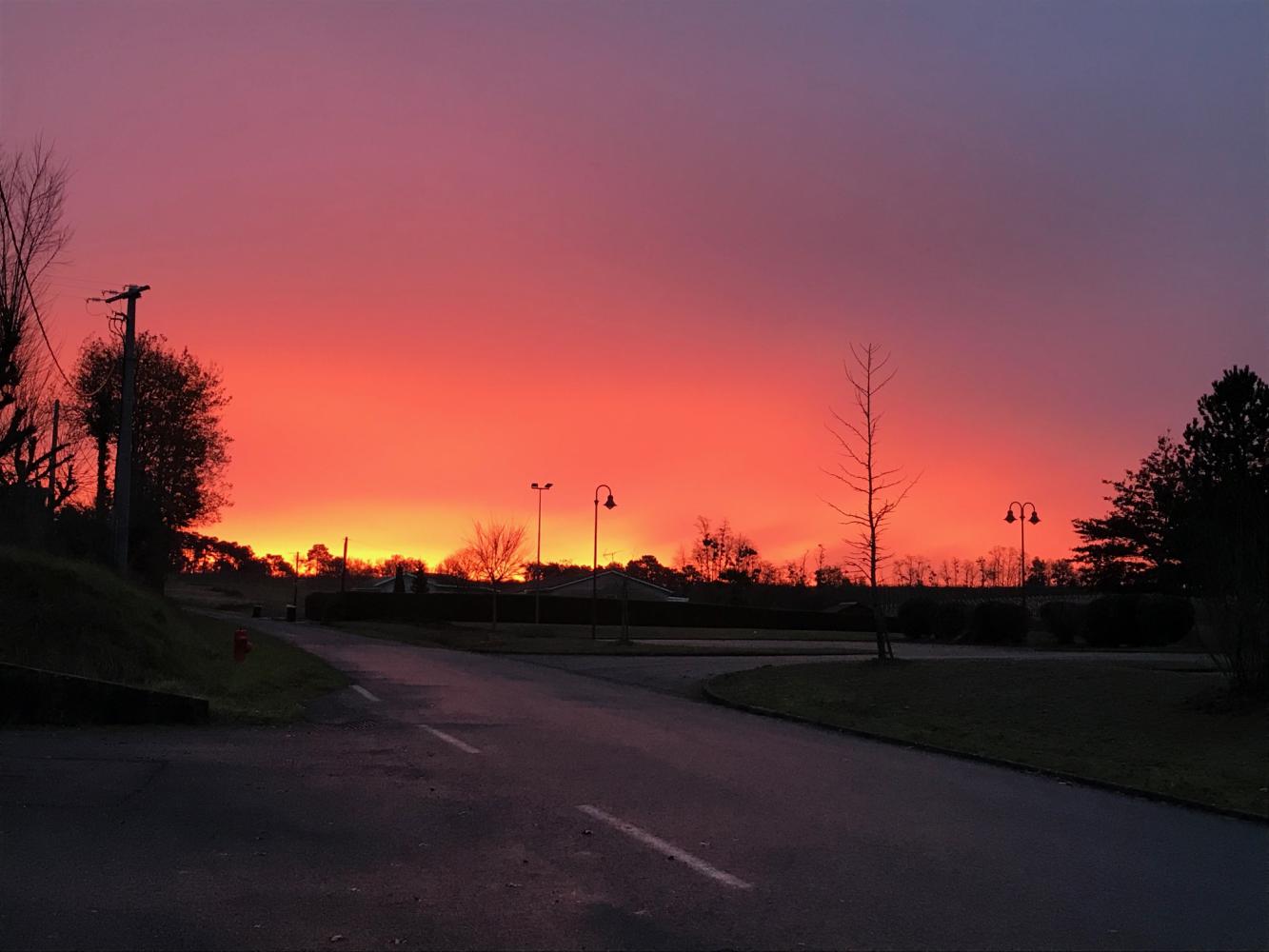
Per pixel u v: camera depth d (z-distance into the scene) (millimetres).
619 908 6070
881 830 8469
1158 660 31984
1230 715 14359
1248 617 14820
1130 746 13625
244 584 118438
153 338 45969
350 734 13422
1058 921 6109
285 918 5750
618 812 8820
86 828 7594
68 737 11766
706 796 9750
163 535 37969
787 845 7781
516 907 6035
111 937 5363
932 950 5520
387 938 5465
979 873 7148
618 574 96938
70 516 27828
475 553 76938
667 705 19609
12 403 21922
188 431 47750
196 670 16562
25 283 20047
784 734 15430
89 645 15008
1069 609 47094
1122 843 8359
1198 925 6105
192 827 7762
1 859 6734
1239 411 38094
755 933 5684
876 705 18859
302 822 8109
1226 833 8898
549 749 12609
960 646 45031
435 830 7965
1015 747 13781
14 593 15297
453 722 15258
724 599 92000
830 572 97062
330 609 66438
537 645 40281
